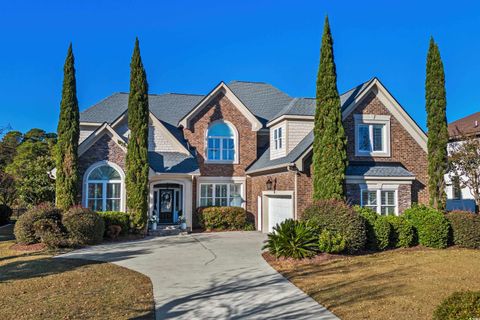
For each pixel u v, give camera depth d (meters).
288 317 8.46
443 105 20.12
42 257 15.55
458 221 17.47
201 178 26.75
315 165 18.61
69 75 21.56
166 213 27.27
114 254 16.36
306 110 23.14
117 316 8.52
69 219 18.55
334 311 8.74
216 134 27.39
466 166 20.86
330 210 15.77
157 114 29.09
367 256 15.14
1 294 10.16
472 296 5.88
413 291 10.09
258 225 25.61
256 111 30.58
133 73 22.42
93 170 22.34
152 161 24.67
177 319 8.39
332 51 18.81
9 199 34.38
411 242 17.22
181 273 12.73
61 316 8.45
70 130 21.27
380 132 21.50
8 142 40.12
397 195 20.02
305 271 12.77
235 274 12.57
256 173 25.80
